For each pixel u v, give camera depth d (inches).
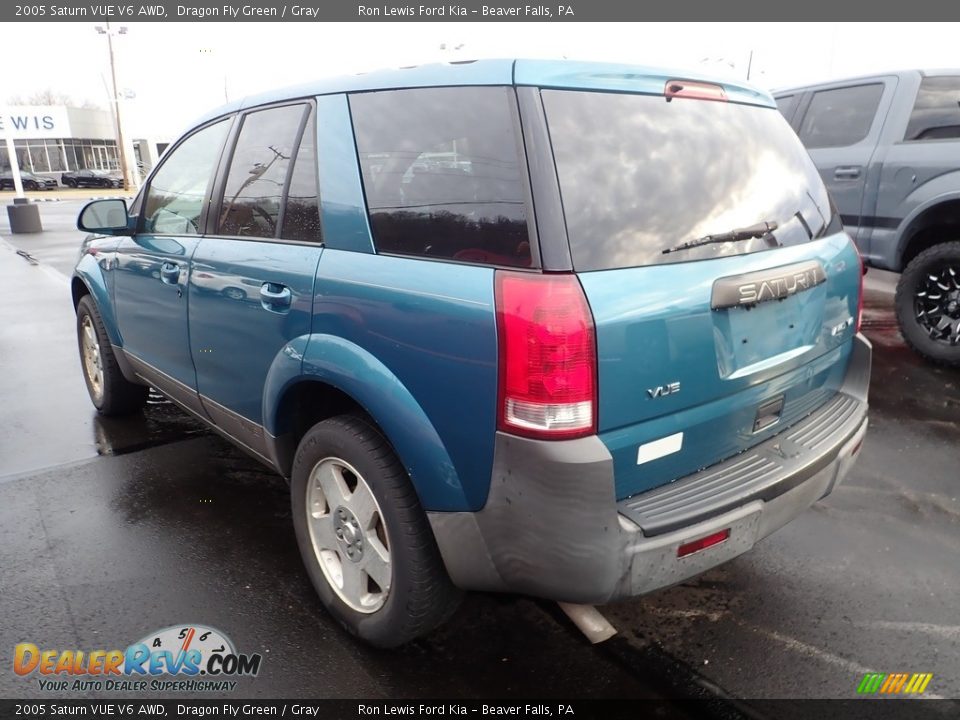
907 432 171.0
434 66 90.4
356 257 92.4
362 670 96.3
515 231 76.3
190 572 118.3
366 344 88.8
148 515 137.5
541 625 105.1
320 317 95.2
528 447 73.8
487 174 79.9
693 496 82.7
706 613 107.3
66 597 111.5
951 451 160.6
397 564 89.2
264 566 120.1
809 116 253.4
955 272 205.9
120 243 157.2
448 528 83.0
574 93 82.4
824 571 117.1
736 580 115.0
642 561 76.7
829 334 105.0
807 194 105.8
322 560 104.3
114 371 177.9
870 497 140.9
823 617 106.0
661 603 109.7
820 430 101.7
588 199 77.6
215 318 119.2
